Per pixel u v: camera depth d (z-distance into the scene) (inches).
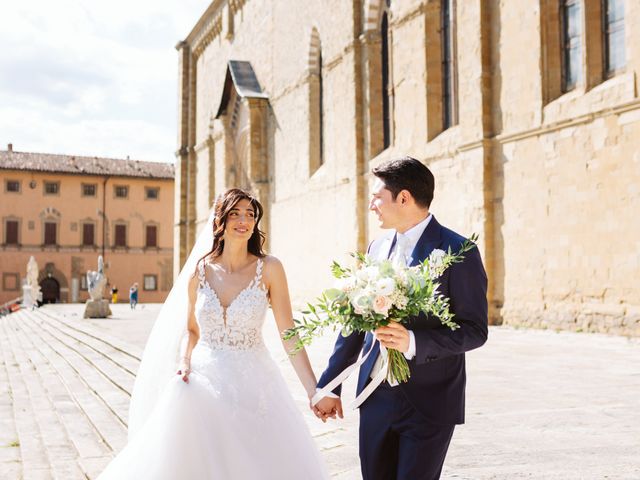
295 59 1249.4
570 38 650.2
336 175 1071.6
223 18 1636.3
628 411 275.6
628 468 193.8
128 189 2625.5
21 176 2487.7
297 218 1235.2
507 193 695.7
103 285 1211.9
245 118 1494.8
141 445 139.1
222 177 1644.9
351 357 124.9
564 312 624.4
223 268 149.9
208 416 138.7
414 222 118.9
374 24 991.0
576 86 642.2
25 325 1189.7
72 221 2544.3
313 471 145.3
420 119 856.9
